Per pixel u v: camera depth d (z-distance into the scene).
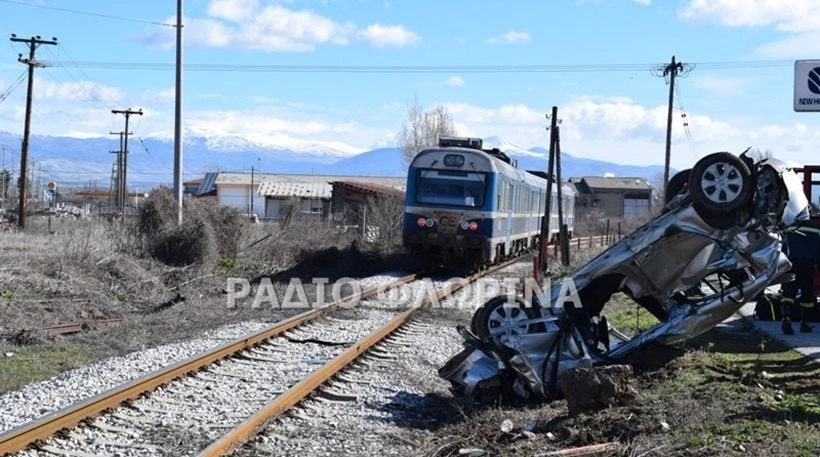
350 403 9.41
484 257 25.55
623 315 16.94
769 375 10.33
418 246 26.09
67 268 19.11
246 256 27.50
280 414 8.45
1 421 8.10
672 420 7.93
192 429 7.94
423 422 8.91
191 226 24.12
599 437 7.63
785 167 9.65
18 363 11.41
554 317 9.66
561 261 28.16
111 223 28.05
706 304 9.59
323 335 13.73
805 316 13.51
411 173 26.00
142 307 18.52
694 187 9.03
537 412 8.91
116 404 8.46
